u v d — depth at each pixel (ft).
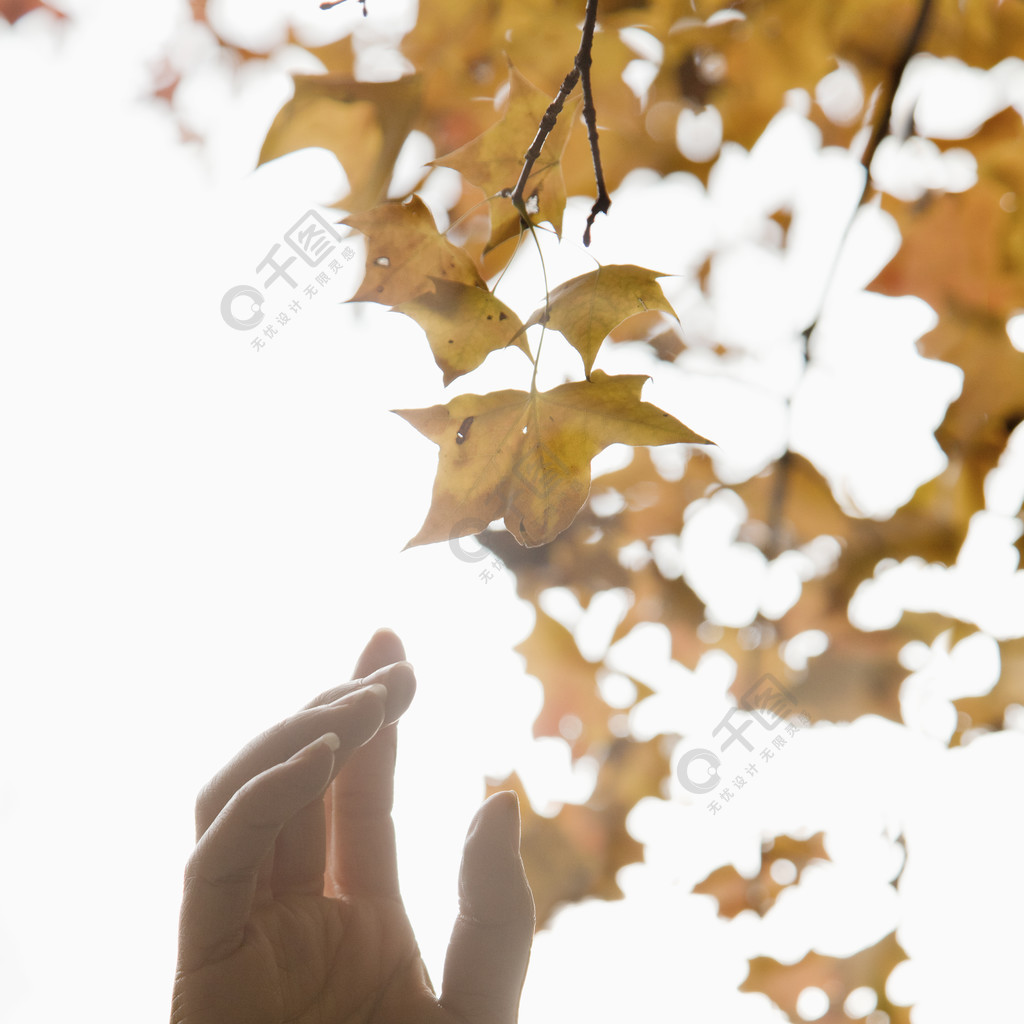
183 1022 2.48
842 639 3.40
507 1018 2.60
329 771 2.46
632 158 3.08
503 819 2.64
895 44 3.01
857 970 3.61
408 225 2.48
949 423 3.22
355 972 2.60
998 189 3.06
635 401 2.45
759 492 3.35
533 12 2.92
